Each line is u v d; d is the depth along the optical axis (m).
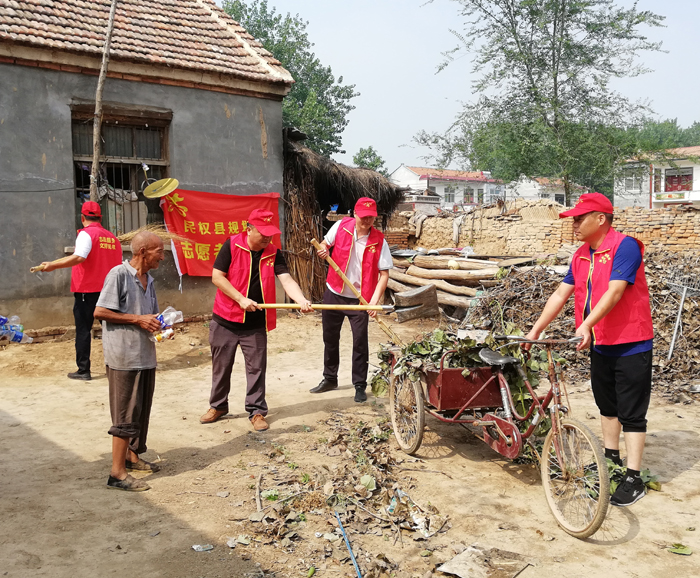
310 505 3.92
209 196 10.38
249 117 10.88
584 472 3.63
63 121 8.89
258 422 5.46
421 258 13.05
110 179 9.80
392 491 4.10
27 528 3.56
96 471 4.46
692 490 4.23
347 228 6.35
